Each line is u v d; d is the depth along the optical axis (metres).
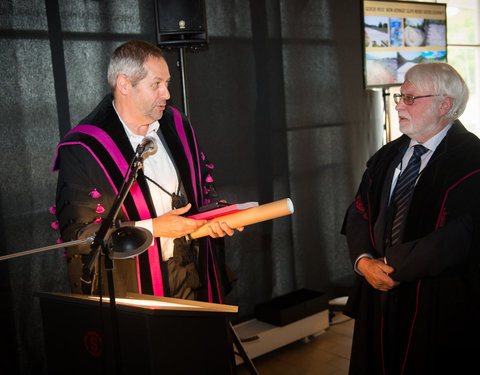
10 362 2.37
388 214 1.68
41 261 2.45
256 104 3.23
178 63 2.55
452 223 1.49
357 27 3.81
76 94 2.52
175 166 1.75
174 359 1.08
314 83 3.55
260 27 3.22
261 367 2.78
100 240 1.06
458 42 5.01
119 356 1.04
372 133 4.04
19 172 2.38
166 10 2.42
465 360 1.48
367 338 1.71
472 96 5.21
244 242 3.20
